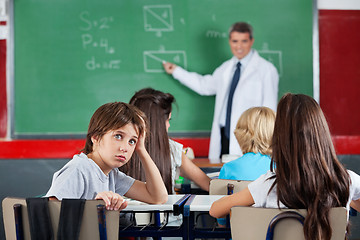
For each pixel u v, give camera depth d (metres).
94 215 1.19
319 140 1.25
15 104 4.43
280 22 4.33
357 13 4.34
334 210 1.18
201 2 4.37
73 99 4.43
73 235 1.18
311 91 4.33
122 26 4.41
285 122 1.27
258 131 1.90
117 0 4.40
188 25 4.38
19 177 4.40
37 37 4.43
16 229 1.23
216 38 4.37
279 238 1.18
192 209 1.37
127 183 1.58
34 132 4.43
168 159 1.95
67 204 1.19
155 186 1.53
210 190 1.71
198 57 4.39
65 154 4.39
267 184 1.29
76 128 4.44
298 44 4.33
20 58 4.43
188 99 4.41
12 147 4.39
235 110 4.32
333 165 1.27
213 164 3.05
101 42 4.42
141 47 4.41
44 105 4.43
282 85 4.36
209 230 1.45
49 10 4.42
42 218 1.20
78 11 4.42
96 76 4.43
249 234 1.19
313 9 4.30
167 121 2.06
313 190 1.21
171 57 4.41
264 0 4.33
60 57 4.43
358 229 3.17
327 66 4.38
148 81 4.42
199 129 4.41
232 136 4.30
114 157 1.40
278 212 1.17
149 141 1.92
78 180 1.37
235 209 1.20
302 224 1.17
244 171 1.88
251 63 4.34
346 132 4.37
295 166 1.23
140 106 1.96
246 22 4.34
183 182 2.60
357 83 4.37
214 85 4.37
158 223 1.64
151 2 4.39
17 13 4.43
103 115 1.42
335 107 4.37
